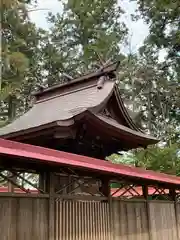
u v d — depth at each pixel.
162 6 21.58
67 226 5.77
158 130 27.33
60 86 10.04
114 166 6.41
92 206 6.46
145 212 8.12
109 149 9.30
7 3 12.69
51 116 8.30
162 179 7.74
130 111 25.00
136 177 6.65
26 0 19.06
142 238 7.74
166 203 9.12
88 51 24.45
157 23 24.86
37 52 23.86
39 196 5.39
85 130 7.63
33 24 21.62
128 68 25.16
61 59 25.22
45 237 5.33
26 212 5.11
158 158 17.17
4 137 7.67
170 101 27.00
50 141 7.77
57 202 5.71
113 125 7.77
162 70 27.09
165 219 8.86
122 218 7.25
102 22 27.62
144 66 25.84
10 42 19.45
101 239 6.47
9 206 4.88
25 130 7.38
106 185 6.98
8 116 21.67
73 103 8.88
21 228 4.97
